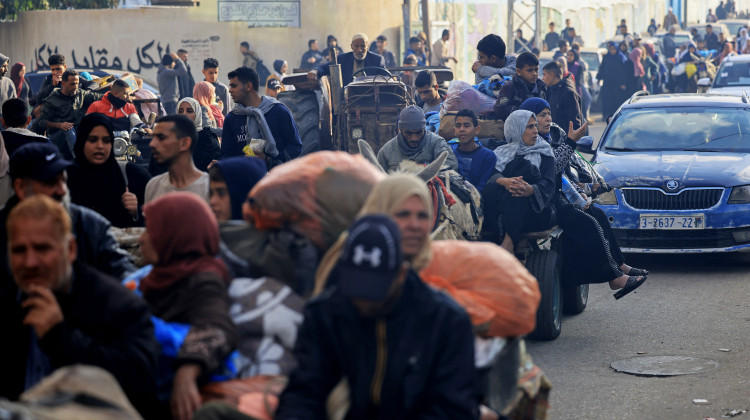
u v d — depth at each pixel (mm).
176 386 3965
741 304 10398
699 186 12273
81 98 14609
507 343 4410
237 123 10648
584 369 8117
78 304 4020
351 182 4543
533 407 4688
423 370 3564
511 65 12672
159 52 32938
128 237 5523
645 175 12523
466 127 9180
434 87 13344
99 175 6879
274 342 4301
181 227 4305
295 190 4527
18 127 11289
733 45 44000
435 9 36188
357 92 14156
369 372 3564
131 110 14391
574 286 9625
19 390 4527
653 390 7445
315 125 14734
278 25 32406
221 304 4211
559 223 9469
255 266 4539
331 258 4066
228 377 4234
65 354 3852
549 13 46406
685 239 12328
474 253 4465
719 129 13805
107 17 33188
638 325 9648
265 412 3922
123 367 3945
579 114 15695
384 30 33031
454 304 3664
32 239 3891
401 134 9320
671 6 66062
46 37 33875
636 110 14539
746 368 7969
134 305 4051
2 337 4477
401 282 3508
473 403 3629
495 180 8914
